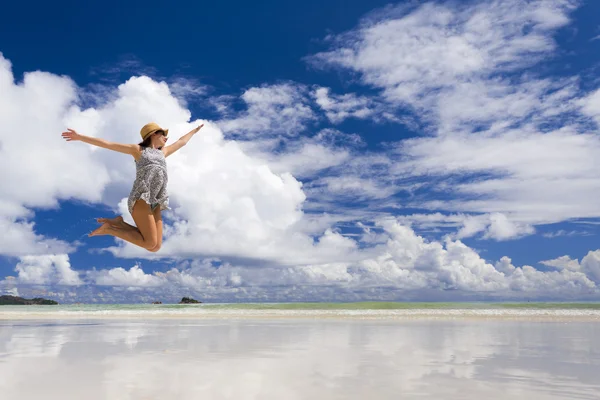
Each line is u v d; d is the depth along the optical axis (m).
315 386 4.12
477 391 3.98
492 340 8.37
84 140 4.53
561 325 12.45
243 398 3.65
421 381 4.39
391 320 14.76
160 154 4.74
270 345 7.38
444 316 16.98
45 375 4.61
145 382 4.26
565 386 4.24
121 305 27.47
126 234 4.59
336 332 9.95
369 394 3.82
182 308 23.31
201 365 5.29
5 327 11.47
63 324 12.67
